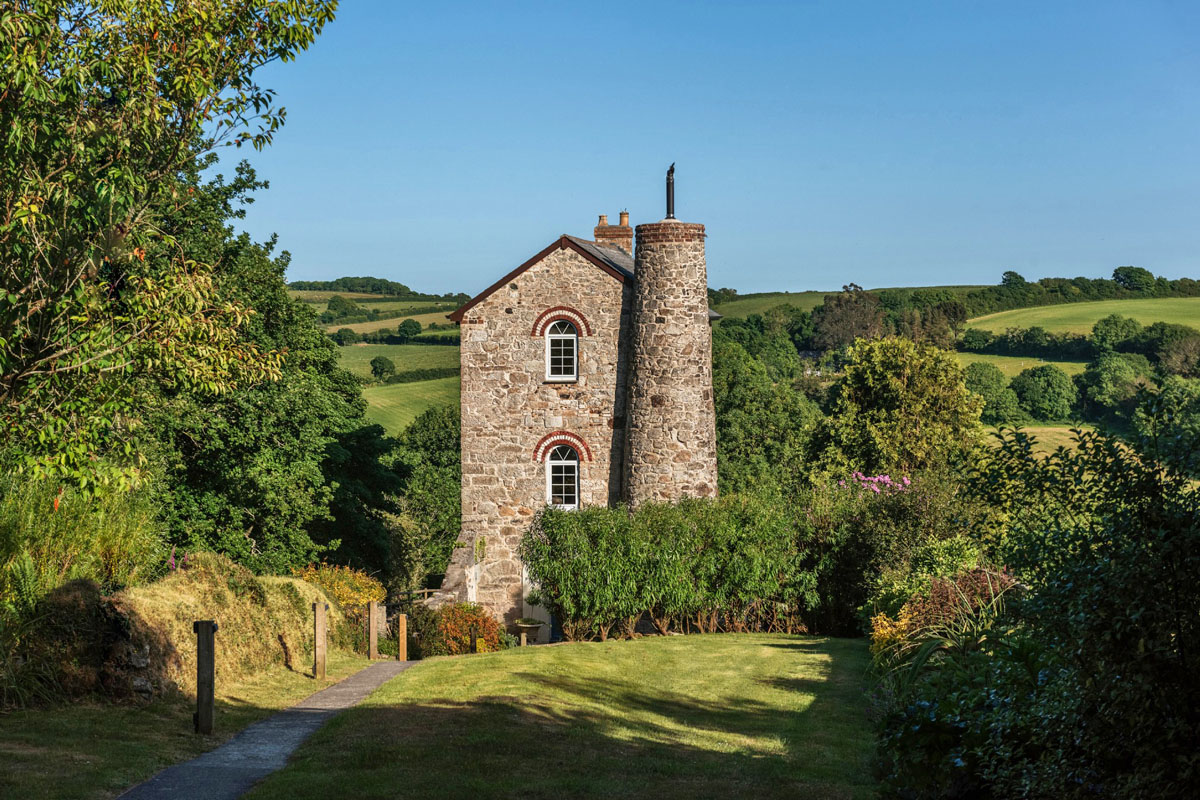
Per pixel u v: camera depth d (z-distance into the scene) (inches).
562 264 1216.2
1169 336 3373.5
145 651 526.9
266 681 640.4
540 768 429.7
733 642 877.8
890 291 5029.5
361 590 1037.8
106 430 515.8
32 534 530.3
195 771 404.5
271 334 1239.5
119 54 478.0
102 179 458.0
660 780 419.2
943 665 438.6
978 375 2952.8
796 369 3843.5
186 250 1061.1
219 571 673.6
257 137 528.7
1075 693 251.9
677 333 1171.3
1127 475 241.3
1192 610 228.4
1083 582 240.1
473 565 1183.6
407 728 497.0
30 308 462.9
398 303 4589.1
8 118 439.2
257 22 507.2
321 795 374.0
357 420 1556.3
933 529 938.7
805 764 451.2
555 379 1215.6
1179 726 224.5
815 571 1010.7
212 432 1015.6
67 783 362.6
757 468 1943.9
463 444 1225.4
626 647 838.5
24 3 449.7
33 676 476.4
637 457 1175.0
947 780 300.2
